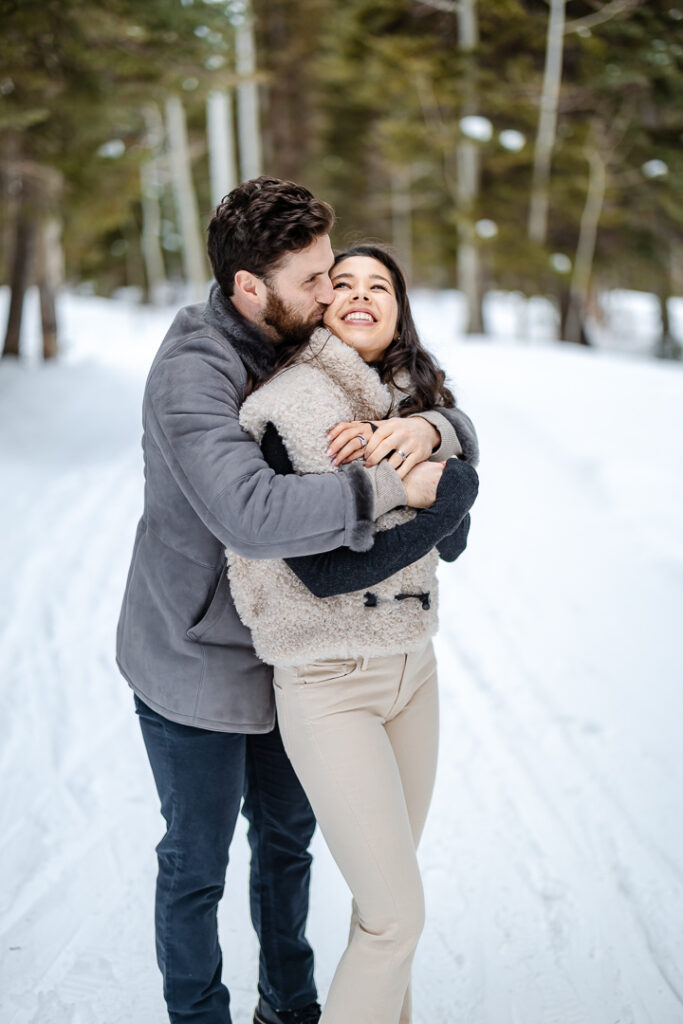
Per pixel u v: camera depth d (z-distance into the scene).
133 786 2.75
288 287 1.49
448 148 17.12
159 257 29.36
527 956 2.05
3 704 3.25
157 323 24.12
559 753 2.99
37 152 10.27
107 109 9.75
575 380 10.49
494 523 5.57
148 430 1.52
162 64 8.38
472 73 14.45
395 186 27.50
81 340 19.78
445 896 2.28
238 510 1.36
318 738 1.48
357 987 1.43
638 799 2.71
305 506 1.35
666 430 8.09
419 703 1.62
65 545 5.12
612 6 11.10
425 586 1.55
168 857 1.59
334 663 1.49
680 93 12.16
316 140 24.97
